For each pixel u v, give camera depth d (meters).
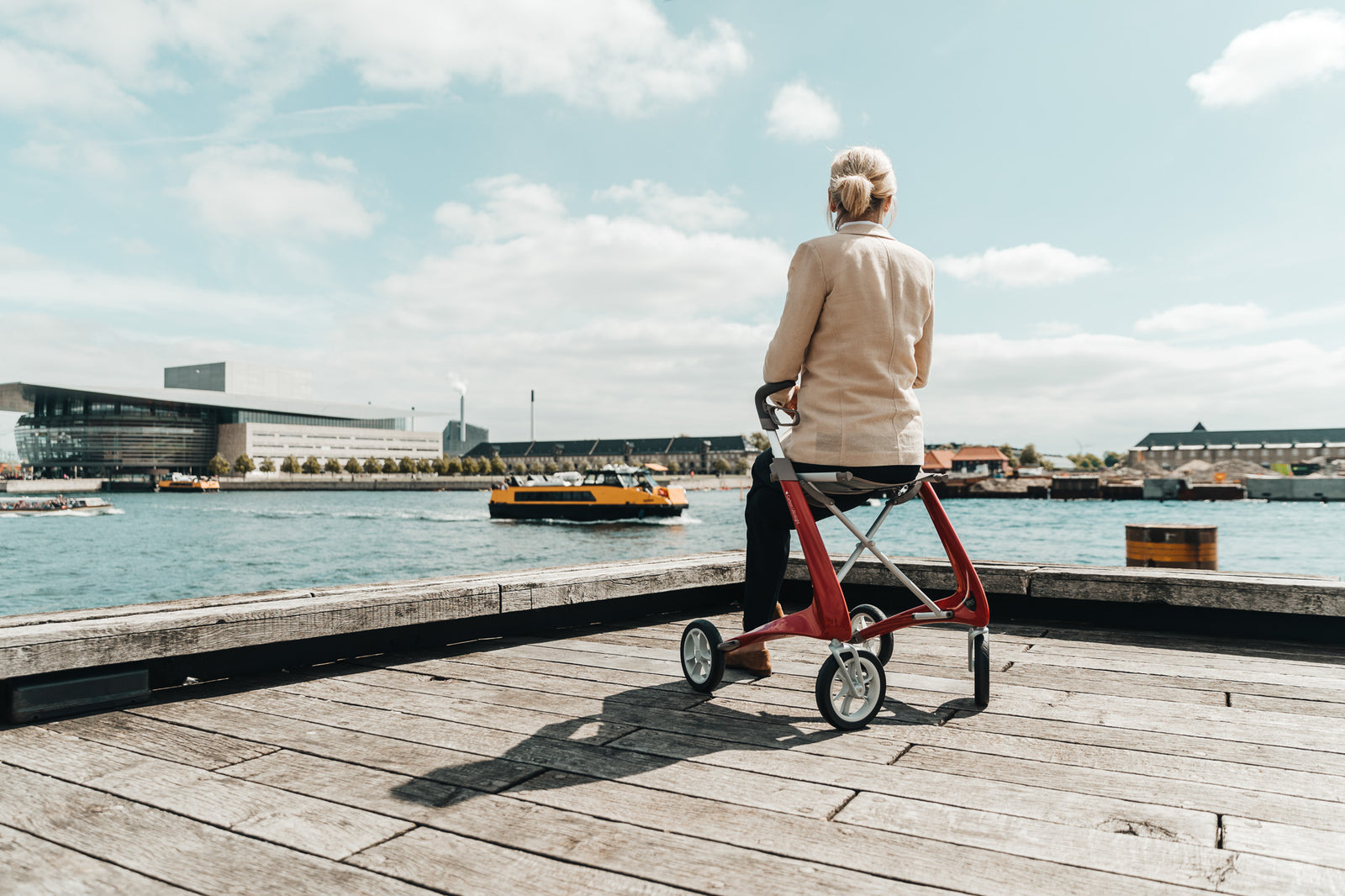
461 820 1.52
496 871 1.31
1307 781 1.71
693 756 1.89
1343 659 2.86
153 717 2.25
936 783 1.70
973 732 2.06
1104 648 3.07
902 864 1.33
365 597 2.85
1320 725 2.11
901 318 2.05
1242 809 1.56
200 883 1.28
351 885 1.27
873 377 2.02
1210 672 2.69
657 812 1.55
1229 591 3.13
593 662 2.92
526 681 2.65
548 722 2.17
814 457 2.02
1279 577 3.23
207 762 1.87
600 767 1.82
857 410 2.00
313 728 2.14
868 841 1.42
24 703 2.17
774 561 2.41
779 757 1.87
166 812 1.57
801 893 1.23
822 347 2.05
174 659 2.57
